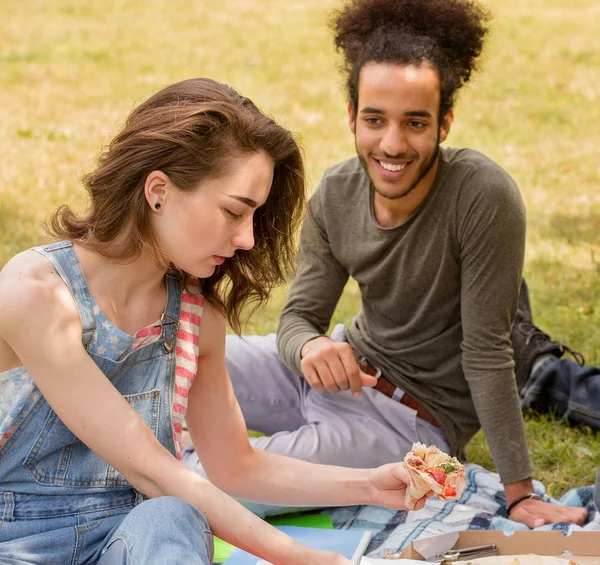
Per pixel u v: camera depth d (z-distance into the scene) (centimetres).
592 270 494
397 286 289
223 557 248
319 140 738
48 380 186
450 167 279
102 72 910
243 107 191
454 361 292
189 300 206
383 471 208
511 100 835
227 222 188
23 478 191
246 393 312
